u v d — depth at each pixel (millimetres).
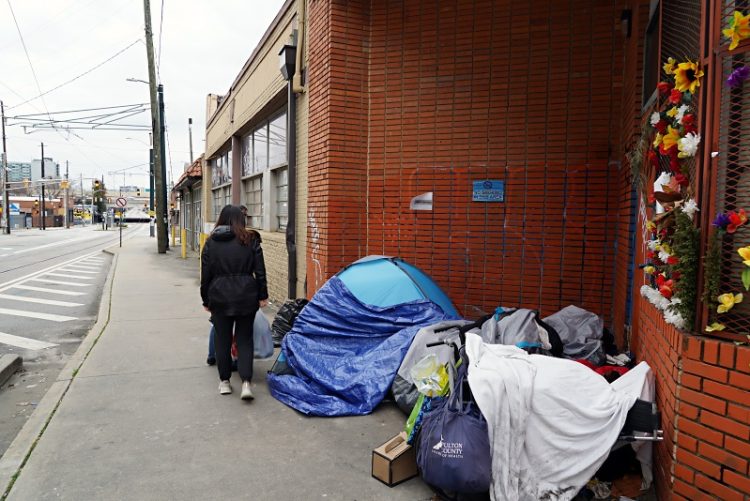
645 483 3043
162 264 18531
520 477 2852
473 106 6047
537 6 5781
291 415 4301
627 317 4805
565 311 4672
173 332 7320
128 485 3205
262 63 10258
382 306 5062
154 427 4051
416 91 6297
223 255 4648
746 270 2283
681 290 2600
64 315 9625
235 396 4742
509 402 2865
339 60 6430
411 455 3309
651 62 4316
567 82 5695
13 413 4781
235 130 13297
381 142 6488
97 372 5418
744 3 2398
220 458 3555
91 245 34812
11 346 7219
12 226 73750
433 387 3309
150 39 23344
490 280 6035
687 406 2549
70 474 3330
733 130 2445
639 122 4605
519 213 5895
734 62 2439
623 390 3105
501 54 5922
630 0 5148
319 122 6859
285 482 3254
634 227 4742
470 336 3418
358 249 6598
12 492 3113
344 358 4773
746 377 2309
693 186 2686
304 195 7898
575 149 5680
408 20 6312
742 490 2314
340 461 3525
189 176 21328
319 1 6867
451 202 6172
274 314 8430
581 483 2832
